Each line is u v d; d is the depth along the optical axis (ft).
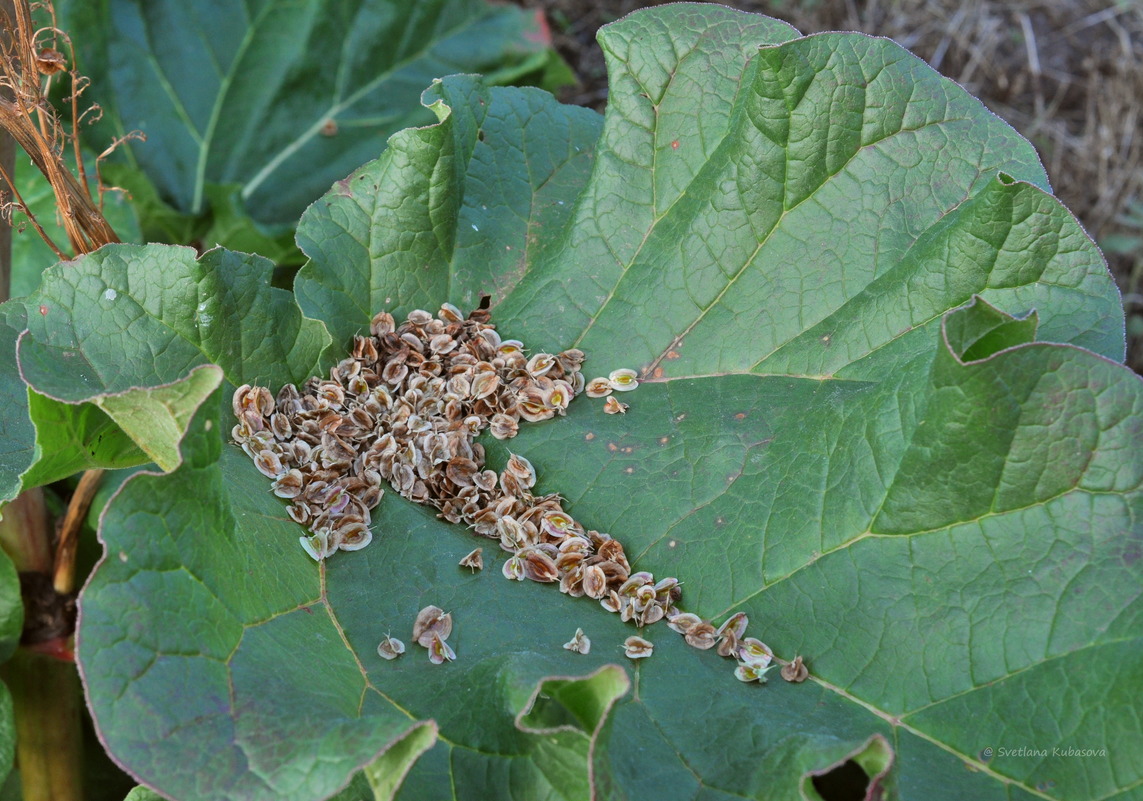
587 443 2.43
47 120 2.47
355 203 2.48
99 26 3.16
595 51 4.40
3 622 2.36
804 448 2.34
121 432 2.30
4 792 2.45
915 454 2.21
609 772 2.05
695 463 2.38
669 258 2.49
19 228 2.52
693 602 2.30
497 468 2.43
